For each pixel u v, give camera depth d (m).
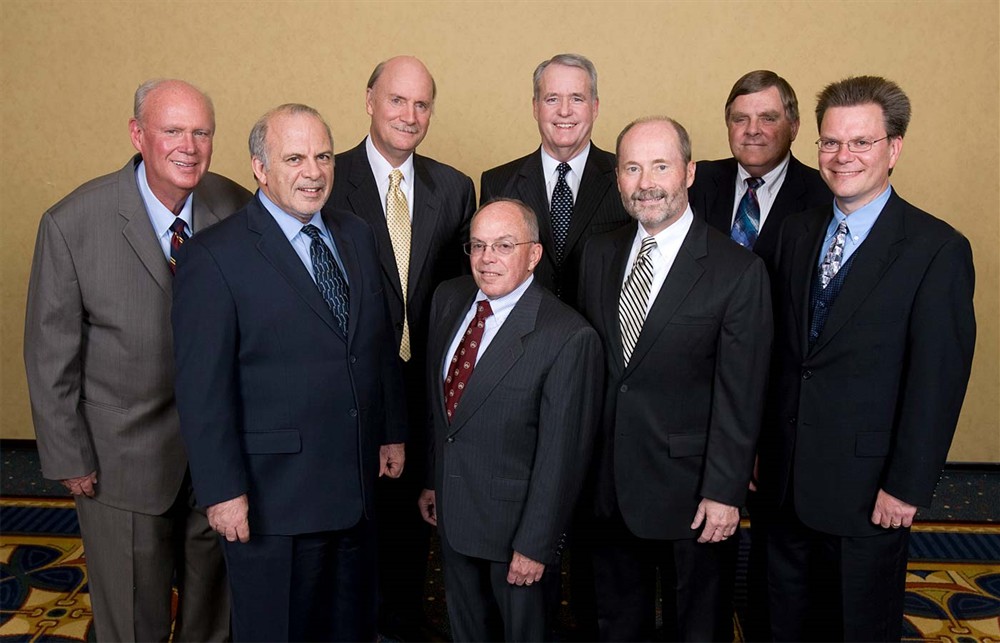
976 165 4.34
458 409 2.34
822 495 2.30
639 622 2.60
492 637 2.47
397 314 2.94
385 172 2.99
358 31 4.38
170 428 2.45
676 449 2.38
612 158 3.06
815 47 4.29
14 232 4.65
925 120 4.32
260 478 2.24
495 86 4.39
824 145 2.29
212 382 2.15
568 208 3.02
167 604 2.57
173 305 2.20
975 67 4.25
